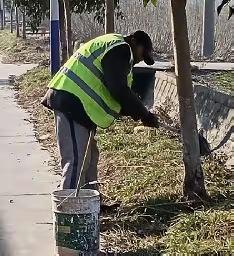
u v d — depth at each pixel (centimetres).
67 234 512
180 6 630
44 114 1310
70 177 594
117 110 599
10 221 646
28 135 1118
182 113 644
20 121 1266
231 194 663
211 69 1423
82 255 512
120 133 998
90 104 588
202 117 948
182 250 512
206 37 1914
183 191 653
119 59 570
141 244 561
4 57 3034
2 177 829
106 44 583
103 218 624
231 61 1798
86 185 620
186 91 643
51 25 1516
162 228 596
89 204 511
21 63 2736
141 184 705
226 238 528
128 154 855
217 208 612
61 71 601
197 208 627
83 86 588
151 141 924
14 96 1656
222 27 2075
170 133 937
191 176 646
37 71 1978
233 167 767
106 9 1054
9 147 1020
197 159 646
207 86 1000
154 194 667
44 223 639
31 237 599
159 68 1303
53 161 916
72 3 1716
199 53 2028
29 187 778
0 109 1432
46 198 729
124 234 589
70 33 1452
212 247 511
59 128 596
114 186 723
